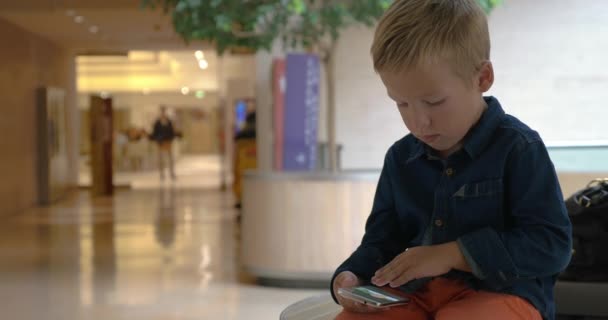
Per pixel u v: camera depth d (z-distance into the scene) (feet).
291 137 23.03
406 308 5.22
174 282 21.26
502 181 5.04
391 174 5.64
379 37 4.76
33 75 48.88
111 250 27.61
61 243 29.73
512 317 4.81
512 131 5.06
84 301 19.08
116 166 70.33
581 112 25.61
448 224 5.20
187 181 67.21
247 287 20.29
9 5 41.09
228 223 35.14
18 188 43.75
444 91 4.62
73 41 55.01
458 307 4.93
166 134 68.80
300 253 19.72
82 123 69.56
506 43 25.84
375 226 5.82
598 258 7.62
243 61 65.41
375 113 27.14
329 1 19.92
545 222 4.83
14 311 18.11
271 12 19.93
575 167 12.51
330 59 20.22
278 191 19.77
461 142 5.17
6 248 28.58
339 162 25.26
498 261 4.73
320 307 6.23
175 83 78.95
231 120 60.75
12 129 43.34
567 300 7.60
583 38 25.52
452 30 4.58
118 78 74.18
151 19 45.73
